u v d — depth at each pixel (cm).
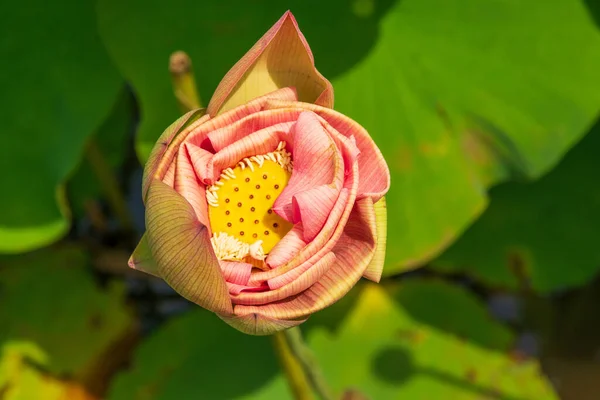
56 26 77
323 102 57
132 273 91
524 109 74
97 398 85
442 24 76
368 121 75
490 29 75
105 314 88
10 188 76
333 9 75
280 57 57
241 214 56
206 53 74
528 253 86
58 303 87
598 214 85
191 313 87
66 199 90
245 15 74
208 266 53
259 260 55
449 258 87
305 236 54
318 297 55
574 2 75
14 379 83
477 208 75
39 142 77
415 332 85
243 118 56
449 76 75
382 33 76
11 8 77
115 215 93
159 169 55
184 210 53
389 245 75
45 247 89
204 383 83
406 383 83
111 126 89
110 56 76
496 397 83
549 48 75
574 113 74
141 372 84
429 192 75
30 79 77
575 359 97
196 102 64
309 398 68
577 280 85
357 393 82
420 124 75
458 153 75
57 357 85
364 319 85
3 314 85
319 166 55
